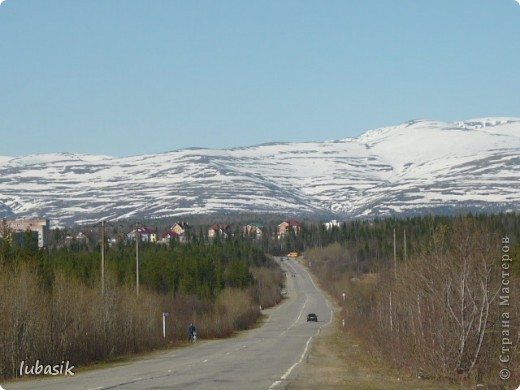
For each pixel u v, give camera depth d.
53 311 50.28
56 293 53.94
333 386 33.19
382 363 45.25
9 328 45.00
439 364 35.56
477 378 34.19
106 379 38.50
